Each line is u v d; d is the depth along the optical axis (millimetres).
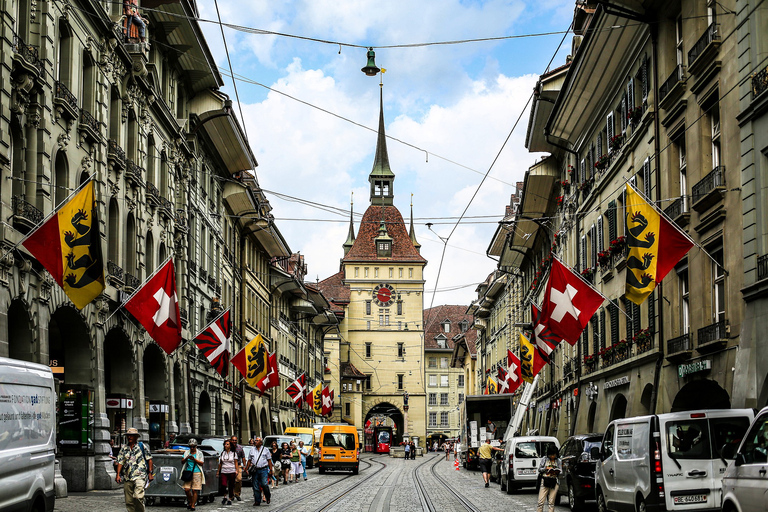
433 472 52344
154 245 36125
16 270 22344
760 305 19109
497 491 32531
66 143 26141
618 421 18875
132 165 32250
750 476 12094
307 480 41656
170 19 36188
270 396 69062
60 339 27969
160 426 36375
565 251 43562
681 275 24812
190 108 43625
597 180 34969
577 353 39469
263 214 61781
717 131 22250
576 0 35906
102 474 27844
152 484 24156
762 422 12211
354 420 119688
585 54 30844
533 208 51219
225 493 25828
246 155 50531
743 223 19953
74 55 27000
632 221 20531
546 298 26531
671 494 16078
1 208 21547
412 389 124625
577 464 22828
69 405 27141
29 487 13820
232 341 54281
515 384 45719
